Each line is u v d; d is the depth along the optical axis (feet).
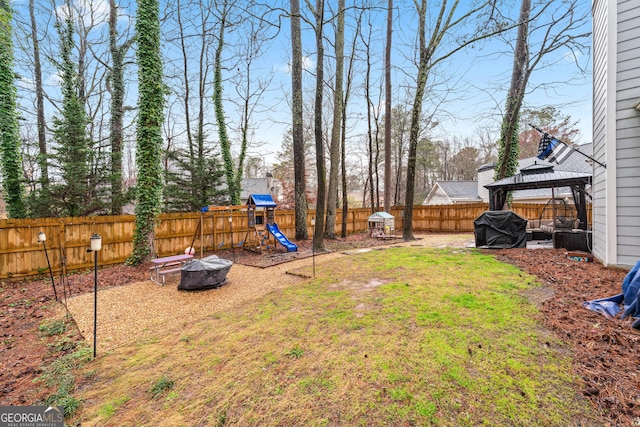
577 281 14.78
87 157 28.50
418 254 25.14
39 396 7.64
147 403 7.19
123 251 24.67
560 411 6.06
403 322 10.87
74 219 22.12
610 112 16.60
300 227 37.70
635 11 15.53
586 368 7.46
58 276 21.13
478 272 17.71
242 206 29.07
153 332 11.71
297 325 11.29
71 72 36.27
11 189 27.20
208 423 6.35
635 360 7.63
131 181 64.80
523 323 10.26
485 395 6.64
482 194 67.67
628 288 10.89
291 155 85.46
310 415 6.35
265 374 8.06
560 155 20.20
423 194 101.91
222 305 14.67
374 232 40.47
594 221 20.53
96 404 7.24
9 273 19.48
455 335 9.58
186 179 39.27
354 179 88.07
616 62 16.29
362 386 7.23
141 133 23.44
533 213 47.39
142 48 23.09
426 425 5.86
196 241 29.50
